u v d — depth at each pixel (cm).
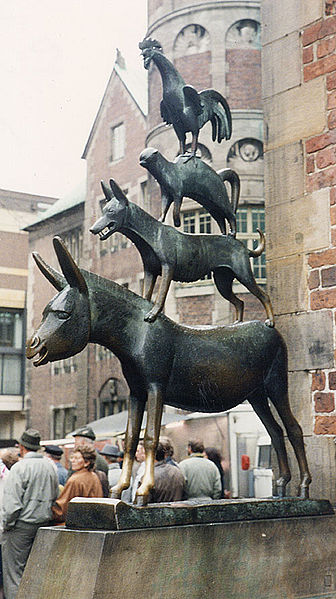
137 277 1698
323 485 302
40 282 2056
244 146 1397
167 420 1020
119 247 1731
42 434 2030
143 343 205
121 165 1775
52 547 195
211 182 235
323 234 313
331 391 304
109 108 1839
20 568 460
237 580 206
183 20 1448
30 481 459
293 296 321
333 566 230
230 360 223
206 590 199
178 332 214
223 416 1052
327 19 320
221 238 235
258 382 235
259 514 218
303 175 324
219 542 204
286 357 245
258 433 1038
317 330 311
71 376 1997
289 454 315
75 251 1855
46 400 2064
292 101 331
